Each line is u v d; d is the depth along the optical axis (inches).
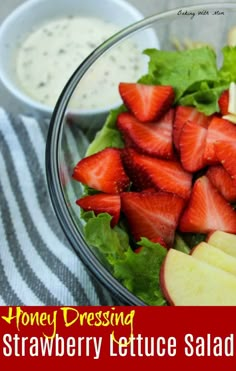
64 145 17.2
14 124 20.0
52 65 22.5
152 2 24.7
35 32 23.1
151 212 16.6
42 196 19.5
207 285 15.4
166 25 20.6
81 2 23.1
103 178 17.1
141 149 17.8
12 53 22.6
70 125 17.7
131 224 16.8
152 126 18.2
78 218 16.6
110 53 21.4
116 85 20.8
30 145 20.0
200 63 19.1
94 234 16.1
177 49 21.2
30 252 18.6
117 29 23.3
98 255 16.2
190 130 17.8
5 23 22.5
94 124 19.2
